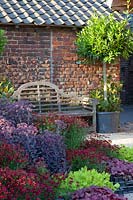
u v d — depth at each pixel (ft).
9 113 18.62
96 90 36.06
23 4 34.86
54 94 34.45
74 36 35.27
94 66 36.29
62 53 35.12
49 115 20.17
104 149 20.30
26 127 17.08
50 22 33.32
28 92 33.47
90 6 36.99
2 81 33.14
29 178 12.63
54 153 16.92
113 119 34.60
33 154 16.57
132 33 33.53
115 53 32.99
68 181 14.67
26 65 34.06
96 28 33.09
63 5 36.19
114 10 36.37
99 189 13.46
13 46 33.55
